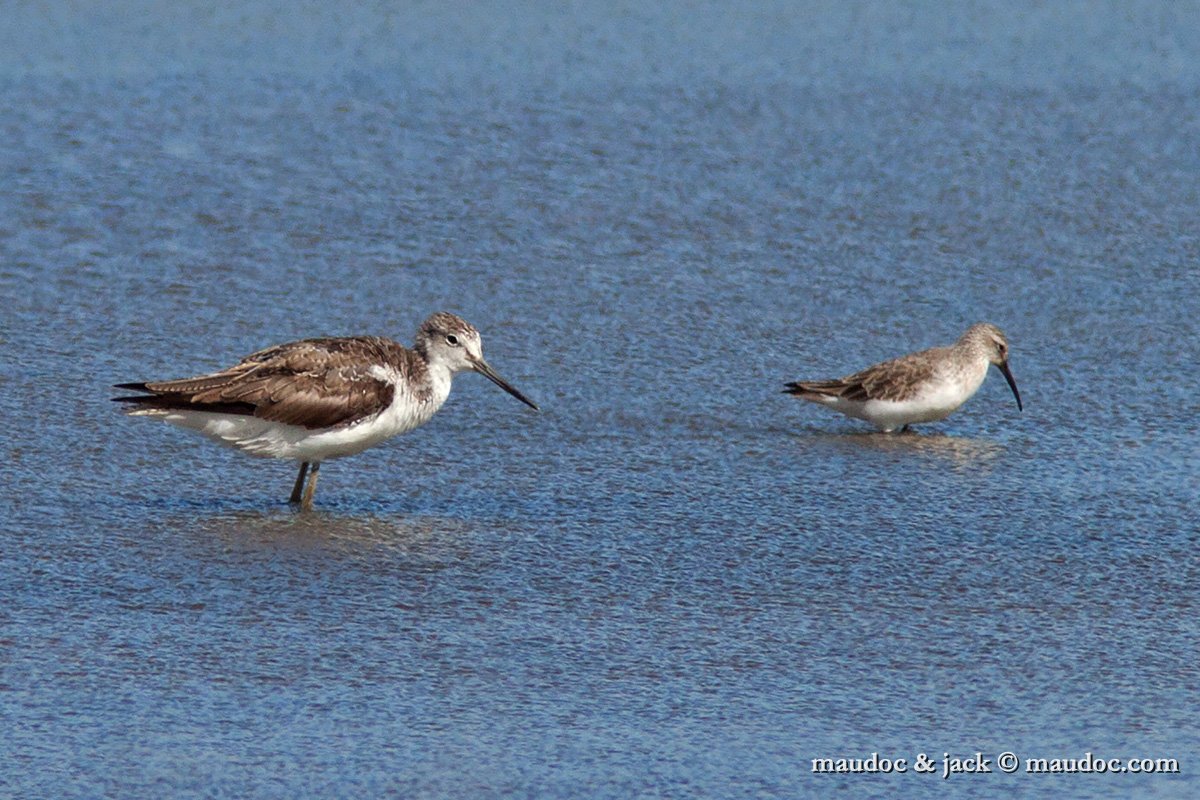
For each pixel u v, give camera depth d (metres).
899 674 12.08
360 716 11.23
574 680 11.86
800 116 28.64
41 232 22.48
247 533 14.49
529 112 28.09
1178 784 10.69
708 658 12.25
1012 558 14.32
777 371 19.59
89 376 18.33
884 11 35.31
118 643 12.18
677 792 10.44
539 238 23.33
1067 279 22.78
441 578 13.63
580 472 16.39
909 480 16.34
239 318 20.41
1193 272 23.06
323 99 28.16
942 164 26.75
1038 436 17.77
